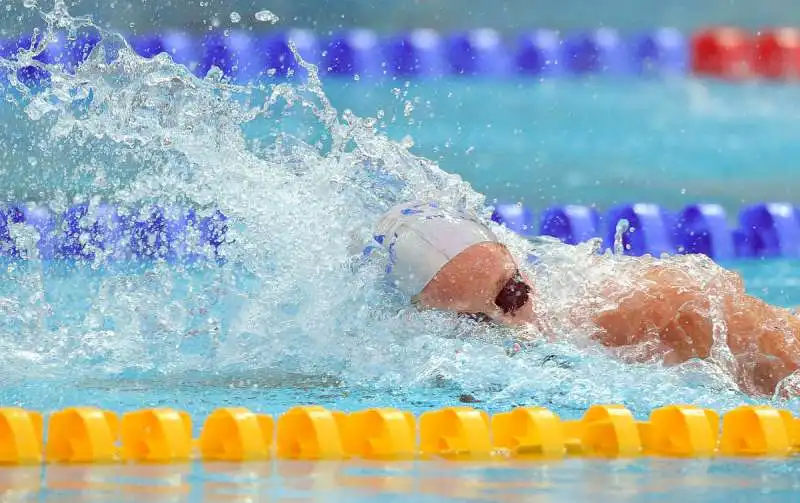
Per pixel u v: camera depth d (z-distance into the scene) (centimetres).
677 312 907
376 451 627
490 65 3008
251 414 628
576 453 636
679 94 2972
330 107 1127
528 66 3066
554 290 949
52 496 507
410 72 2917
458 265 908
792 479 562
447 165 2227
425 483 548
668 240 1756
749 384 873
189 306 1021
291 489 530
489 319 916
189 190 1095
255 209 1053
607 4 3541
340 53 2827
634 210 1788
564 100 2833
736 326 898
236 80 2505
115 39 1177
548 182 2155
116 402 764
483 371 866
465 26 3347
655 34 3209
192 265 1110
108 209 1343
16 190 1410
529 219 1839
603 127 2606
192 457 608
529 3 3516
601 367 875
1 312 988
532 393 819
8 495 509
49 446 608
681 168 2300
